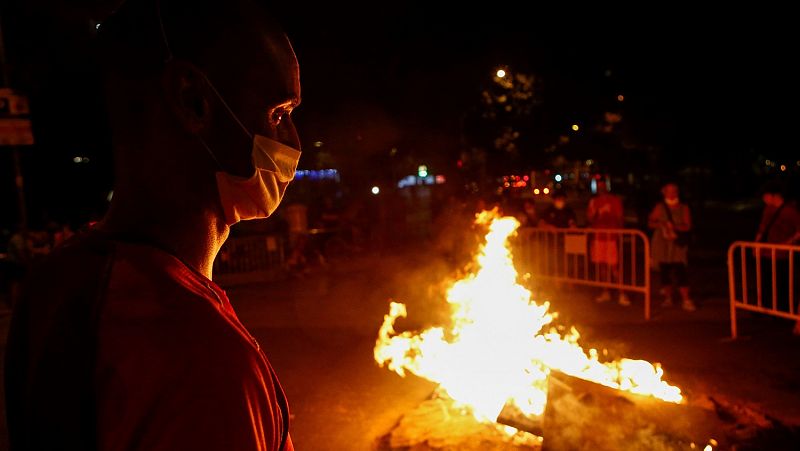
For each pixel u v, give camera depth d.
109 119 0.92
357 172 20.44
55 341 0.77
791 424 4.62
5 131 7.16
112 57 0.89
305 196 22.75
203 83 0.86
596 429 3.30
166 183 0.88
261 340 7.90
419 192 26.42
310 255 14.63
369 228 17.12
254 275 13.07
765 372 5.96
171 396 0.69
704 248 16.53
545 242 10.29
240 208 0.94
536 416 4.29
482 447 4.27
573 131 23.48
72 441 0.73
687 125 21.98
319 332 8.22
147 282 0.77
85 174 20.38
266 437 0.76
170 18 0.86
